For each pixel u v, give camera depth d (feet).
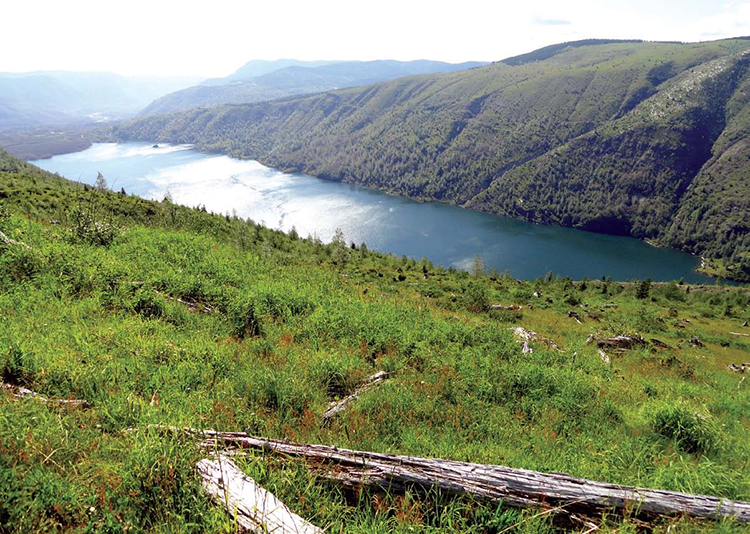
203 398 17.29
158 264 43.37
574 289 153.69
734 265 579.48
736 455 20.81
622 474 16.10
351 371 24.49
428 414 21.22
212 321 31.19
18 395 13.97
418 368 29.43
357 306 45.68
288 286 48.42
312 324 34.40
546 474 11.74
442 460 12.09
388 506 10.70
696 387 41.27
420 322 42.91
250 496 9.66
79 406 14.35
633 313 105.70
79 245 46.32
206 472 10.41
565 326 79.46
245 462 11.05
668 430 22.91
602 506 10.96
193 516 9.34
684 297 169.07
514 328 56.59
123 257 44.60
